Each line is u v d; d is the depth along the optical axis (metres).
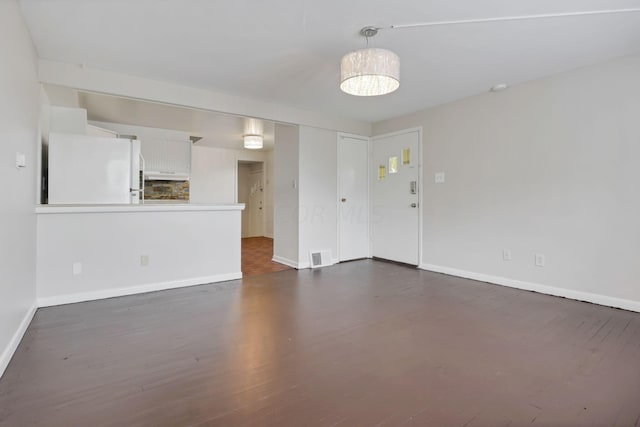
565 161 3.28
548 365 1.95
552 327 2.53
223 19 2.36
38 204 2.97
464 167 4.14
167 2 2.15
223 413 1.51
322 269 4.66
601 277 3.07
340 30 2.51
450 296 3.35
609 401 1.60
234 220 4.05
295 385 1.74
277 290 3.58
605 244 3.05
